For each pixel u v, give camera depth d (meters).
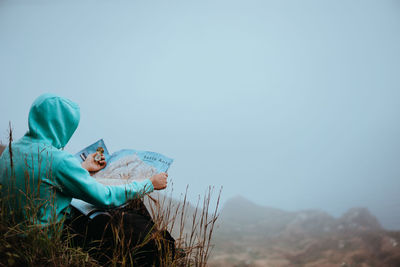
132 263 1.42
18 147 1.43
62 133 1.52
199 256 1.65
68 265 1.38
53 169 1.38
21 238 1.38
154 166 1.73
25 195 1.34
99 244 1.50
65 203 1.46
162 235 1.56
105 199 1.46
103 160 1.79
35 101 1.50
